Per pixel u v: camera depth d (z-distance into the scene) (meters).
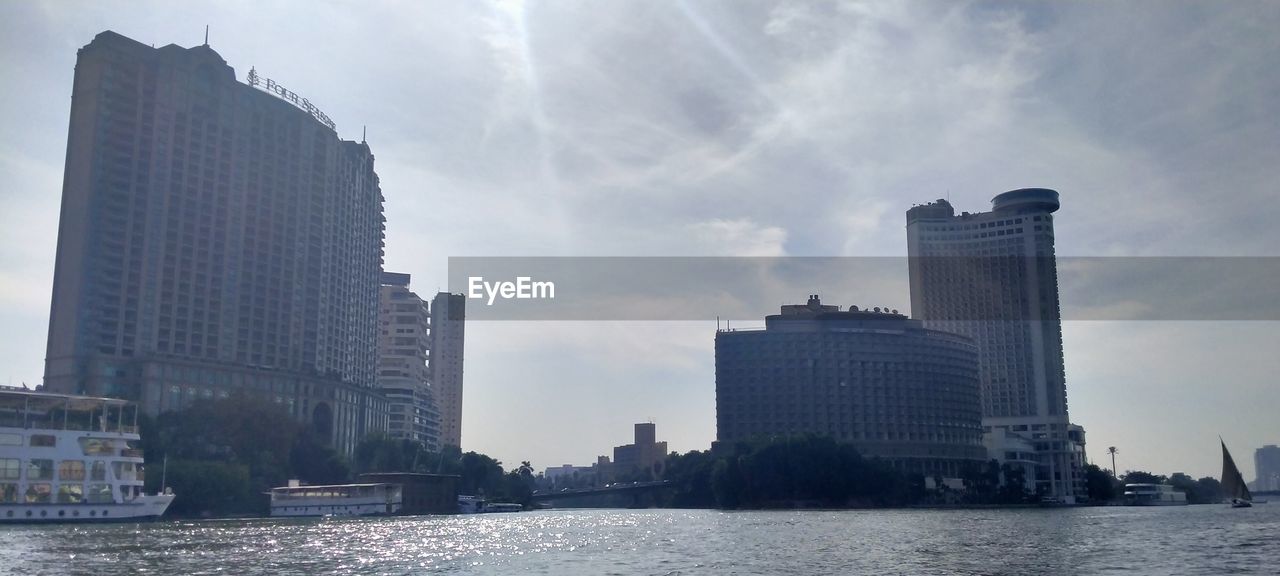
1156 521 196.00
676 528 170.62
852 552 112.25
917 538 137.50
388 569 93.94
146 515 177.00
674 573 90.12
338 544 123.38
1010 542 128.25
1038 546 120.50
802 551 114.19
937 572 89.56
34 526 156.88
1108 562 98.38
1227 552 110.00
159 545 117.88
